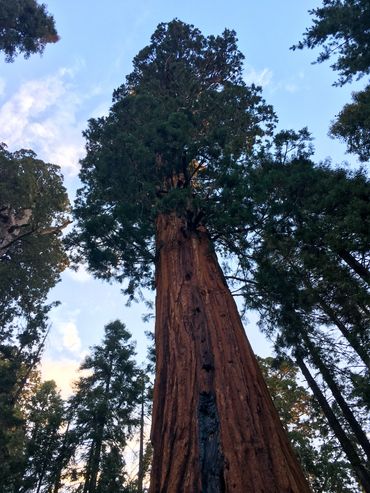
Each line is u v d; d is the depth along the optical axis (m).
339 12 11.98
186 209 7.96
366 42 12.26
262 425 4.51
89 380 19.78
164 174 8.95
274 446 4.30
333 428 12.55
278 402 18.55
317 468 16.34
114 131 10.18
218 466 4.08
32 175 19.11
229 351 5.40
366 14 11.76
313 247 9.83
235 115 11.09
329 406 13.07
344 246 9.23
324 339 10.65
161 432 4.80
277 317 10.02
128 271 10.55
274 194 9.14
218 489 3.86
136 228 8.80
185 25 15.59
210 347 5.50
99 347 21.16
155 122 8.96
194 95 12.96
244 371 5.18
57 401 23.55
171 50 15.16
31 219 19.97
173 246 7.84
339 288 10.23
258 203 8.07
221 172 8.22
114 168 9.08
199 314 6.06
